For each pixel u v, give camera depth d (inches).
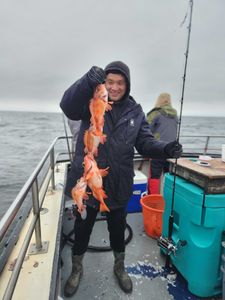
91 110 51.9
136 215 118.0
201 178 63.1
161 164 126.2
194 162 77.1
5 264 56.1
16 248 62.0
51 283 50.8
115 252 72.6
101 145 60.3
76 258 70.9
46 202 88.1
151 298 66.7
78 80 53.1
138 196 121.1
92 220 67.6
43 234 68.4
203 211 61.7
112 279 73.8
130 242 93.7
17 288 49.3
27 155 821.9
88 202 63.3
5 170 601.3
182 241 68.5
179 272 75.5
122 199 65.2
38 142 1132.5
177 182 71.0
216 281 65.6
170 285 71.6
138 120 64.8
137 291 69.2
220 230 62.6
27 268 55.0
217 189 61.1
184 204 67.4
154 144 65.0
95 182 54.5
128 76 60.2
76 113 58.4
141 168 146.3
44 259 58.2
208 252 63.0
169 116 129.1
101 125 51.9
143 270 77.9
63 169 127.4
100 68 50.1
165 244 71.7
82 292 68.6
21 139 1248.2
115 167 61.7
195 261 64.6
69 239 90.9
